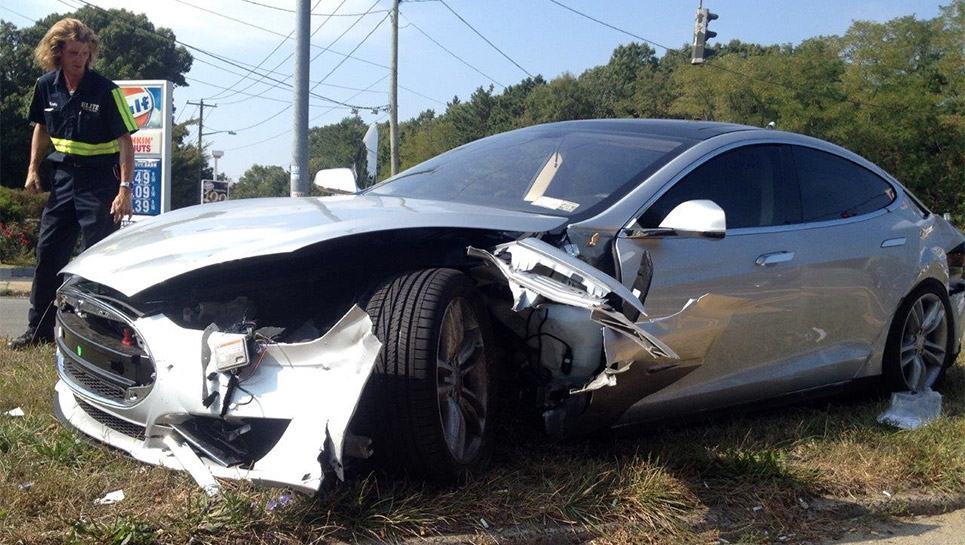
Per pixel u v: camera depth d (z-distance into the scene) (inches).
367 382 109.5
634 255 137.5
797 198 174.6
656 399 144.7
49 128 208.1
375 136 418.3
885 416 179.3
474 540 112.0
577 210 142.6
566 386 132.2
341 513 111.3
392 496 115.3
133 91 548.1
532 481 128.5
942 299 205.3
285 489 110.8
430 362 113.5
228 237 121.9
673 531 122.4
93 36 206.7
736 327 154.0
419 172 177.2
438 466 117.2
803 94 1807.3
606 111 2765.7
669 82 2906.0
